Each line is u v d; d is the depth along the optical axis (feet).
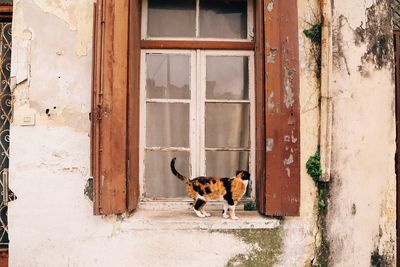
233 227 10.81
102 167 10.34
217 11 12.46
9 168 10.74
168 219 10.82
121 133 10.47
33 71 10.87
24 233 10.71
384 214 11.29
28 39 10.92
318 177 10.94
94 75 10.52
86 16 10.98
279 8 10.84
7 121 11.99
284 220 10.98
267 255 10.89
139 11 11.91
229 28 12.45
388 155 11.36
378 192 11.27
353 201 11.13
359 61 11.34
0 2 12.04
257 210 11.55
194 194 11.02
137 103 11.59
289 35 10.82
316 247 10.99
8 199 11.79
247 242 10.89
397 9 14.16
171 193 12.03
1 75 12.07
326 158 10.88
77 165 10.78
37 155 10.77
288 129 10.71
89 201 10.77
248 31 12.21
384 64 11.50
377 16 11.59
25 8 10.96
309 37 11.23
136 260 10.74
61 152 10.79
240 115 12.18
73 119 10.84
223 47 12.05
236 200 10.80
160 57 12.20
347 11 11.36
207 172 12.06
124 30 10.59
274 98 10.73
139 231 10.77
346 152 11.14
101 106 10.37
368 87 11.34
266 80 10.75
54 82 10.87
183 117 12.15
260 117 11.02
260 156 11.00
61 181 10.77
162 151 12.05
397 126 12.91
